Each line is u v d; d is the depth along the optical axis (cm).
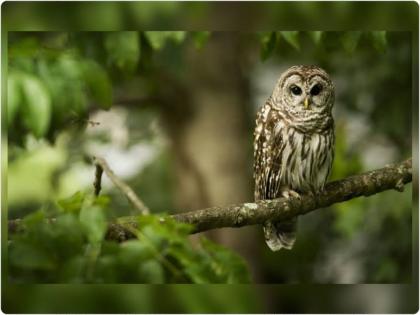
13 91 527
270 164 1095
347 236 1403
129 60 895
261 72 1755
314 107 1076
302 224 1688
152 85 1570
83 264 464
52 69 561
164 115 1622
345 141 1408
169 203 1683
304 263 1691
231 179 1587
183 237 496
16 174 1664
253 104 1745
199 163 1598
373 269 1508
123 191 662
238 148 1602
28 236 479
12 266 472
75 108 568
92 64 585
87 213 486
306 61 1571
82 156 1562
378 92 1490
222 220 805
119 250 474
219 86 1595
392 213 1362
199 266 479
